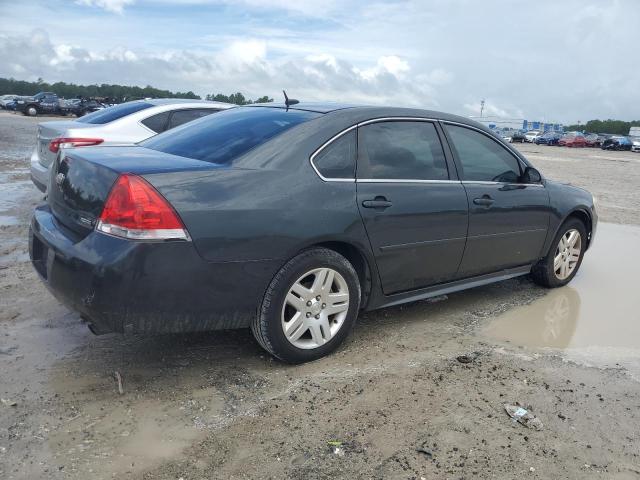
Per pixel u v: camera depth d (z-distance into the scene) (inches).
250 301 128.2
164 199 115.6
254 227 124.7
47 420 112.6
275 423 115.1
